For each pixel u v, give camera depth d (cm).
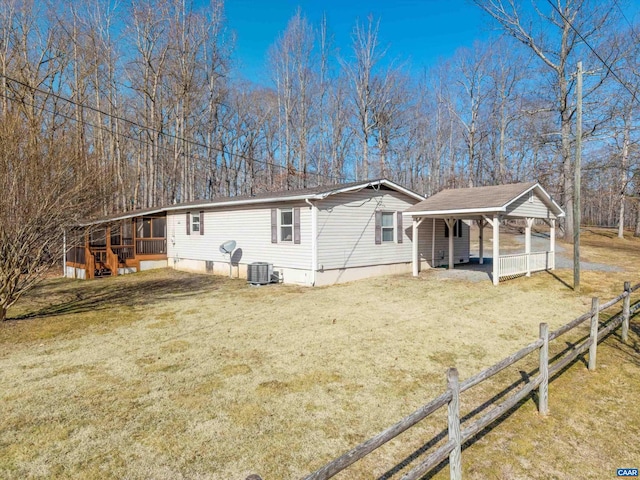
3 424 380
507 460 318
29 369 525
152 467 313
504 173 3180
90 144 1230
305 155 3141
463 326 717
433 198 1372
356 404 419
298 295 1029
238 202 1323
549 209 1398
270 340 645
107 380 486
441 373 502
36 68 1922
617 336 641
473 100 3142
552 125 2514
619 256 1734
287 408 411
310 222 1152
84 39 2255
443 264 1555
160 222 1777
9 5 1898
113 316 832
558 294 987
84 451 335
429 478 295
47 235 829
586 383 466
